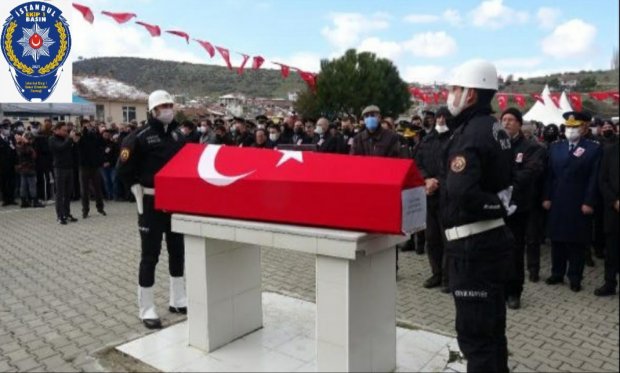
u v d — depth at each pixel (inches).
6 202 456.8
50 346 152.1
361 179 109.7
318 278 117.5
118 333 161.5
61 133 355.3
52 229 339.9
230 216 130.0
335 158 118.2
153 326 163.6
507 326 168.1
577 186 201.9
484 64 111.5
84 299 195.6
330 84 1718.8
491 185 109.5
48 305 188.9
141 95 1285.7
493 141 106.8
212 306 142.3
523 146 187.3
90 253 271.0
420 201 112.8
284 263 248.5
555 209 207.2
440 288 210.8
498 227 110.3
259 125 407.5
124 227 345.4
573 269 206.7
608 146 198.4
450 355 141.3
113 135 489.7
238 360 138.0
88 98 1155.3
